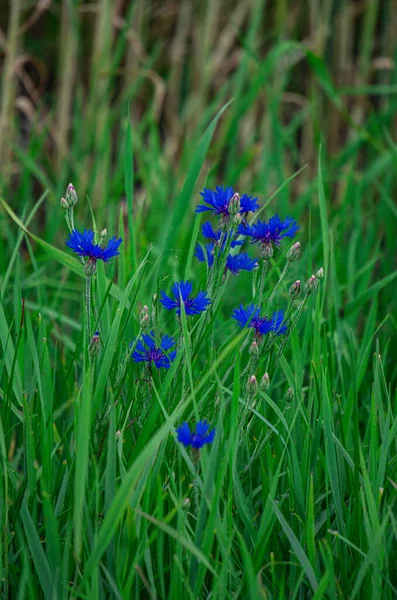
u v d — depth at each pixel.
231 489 0.83
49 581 0.80
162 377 0.93
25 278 1.31
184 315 0.82
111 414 0.82
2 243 1.38
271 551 0.88
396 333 1.27
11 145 1.51
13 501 0.87
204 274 0.98
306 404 1.07
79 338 1.09
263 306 0.95
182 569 0.80
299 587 0.85
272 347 0.91
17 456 0.96
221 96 1.64
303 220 1.66
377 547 0.80
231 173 1.56
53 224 1.41
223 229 0.87
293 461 0.88
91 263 0.85
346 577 0.85
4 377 0.94
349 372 1.11
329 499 0.92
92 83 1.69
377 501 0.85
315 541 0.89
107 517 0.77
